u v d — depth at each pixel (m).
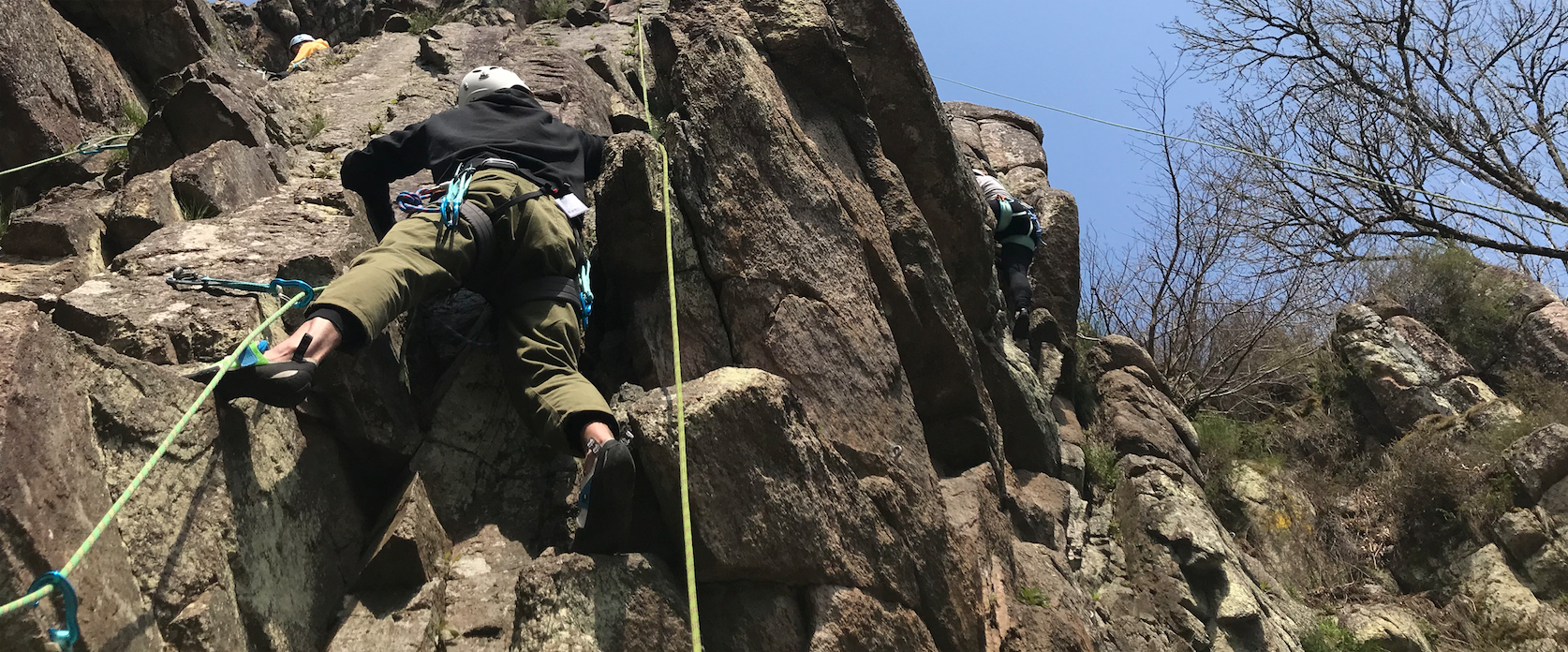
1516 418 8.98
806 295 4.19
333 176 5.15
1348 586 8.21
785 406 3.53
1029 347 7.33
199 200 4.16
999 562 4.54
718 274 4.02
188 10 6.77
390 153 3.85
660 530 3.30
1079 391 7.84
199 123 4.85
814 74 5.08
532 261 3.37
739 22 5.11
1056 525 5.70
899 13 5.61
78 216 3.86
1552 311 10.84
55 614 2.08
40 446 2.20
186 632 2.38
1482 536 8.30
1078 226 8.43
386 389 3.25
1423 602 8.17
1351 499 9.30
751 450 3.38
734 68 4.43
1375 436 10.10
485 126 3.71
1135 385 7.95
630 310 3.96
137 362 2.56
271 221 3.71
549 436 3.08
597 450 2.89
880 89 5.59
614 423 3.07
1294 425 10.43
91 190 4.40
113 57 6.27
